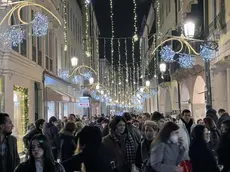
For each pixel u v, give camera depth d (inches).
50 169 229.5
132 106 3454.7
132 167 352.5
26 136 468.4
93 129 265.9
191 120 488.1
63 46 1409.9
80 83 1795.0
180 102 1435.8
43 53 1050.1
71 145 434.6
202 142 353.4
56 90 1150.3
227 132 371.6
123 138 357.7
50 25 1111.0
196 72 1123.3
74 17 1722.4
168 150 293.9
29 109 888.9
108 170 263.0
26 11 843.4
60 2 1321.4
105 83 3088.1
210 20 938.1
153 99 2443.4
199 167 349.7
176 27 1386.6
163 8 1843.0
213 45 785.6
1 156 314.2
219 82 882.1
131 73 3442.4
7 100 724.7
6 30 644.7
